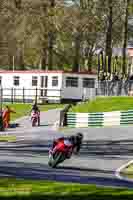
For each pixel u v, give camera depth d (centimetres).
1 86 11300
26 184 3078
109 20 12975
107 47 12875
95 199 2531
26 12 14012
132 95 11569
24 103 11594
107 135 7694
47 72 11806
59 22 13888
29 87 11944
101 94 11794
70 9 14112
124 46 13550
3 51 14875
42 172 4112
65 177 3834
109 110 9394
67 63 15988
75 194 2669
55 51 15262
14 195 2589
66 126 8819
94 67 18338
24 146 6494
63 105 11156
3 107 10862
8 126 8744
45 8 13900
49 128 8600
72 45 15225
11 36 14525
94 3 14188
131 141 7088
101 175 4147
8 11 14238
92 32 14575
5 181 3219
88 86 11969
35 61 16138
